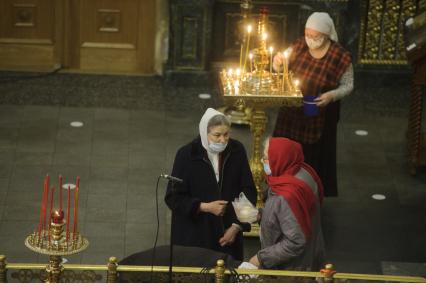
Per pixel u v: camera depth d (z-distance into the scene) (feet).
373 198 60.54
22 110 69.92
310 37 53.83
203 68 76.54
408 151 64.59
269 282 35.12
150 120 69.87
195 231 42.75
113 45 78.54
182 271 34.91
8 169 61.05
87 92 74.08
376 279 35.47
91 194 58.59
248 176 43.39
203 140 42.32
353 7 76.13
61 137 66.08
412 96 62.39
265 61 53.72
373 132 69.97
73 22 77.82
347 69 54.49
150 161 63.52
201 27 75.36
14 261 50.62
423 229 57.00
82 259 51.19
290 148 39.04
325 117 55.52
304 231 37.83
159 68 77.66
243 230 42.75
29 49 78.28
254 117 53.93
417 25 62.49
